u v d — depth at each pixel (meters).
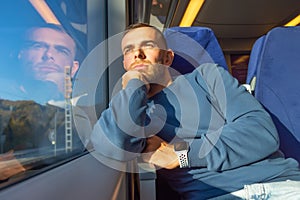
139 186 0.90
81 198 0.44
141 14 2.72
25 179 0.40
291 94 1.43
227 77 1.15
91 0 1.19
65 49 0.83
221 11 3.69
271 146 0.97
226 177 0.97
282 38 1.48
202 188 0.98
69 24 0.89
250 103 1.07
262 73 1.46
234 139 0.96
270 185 0.95
